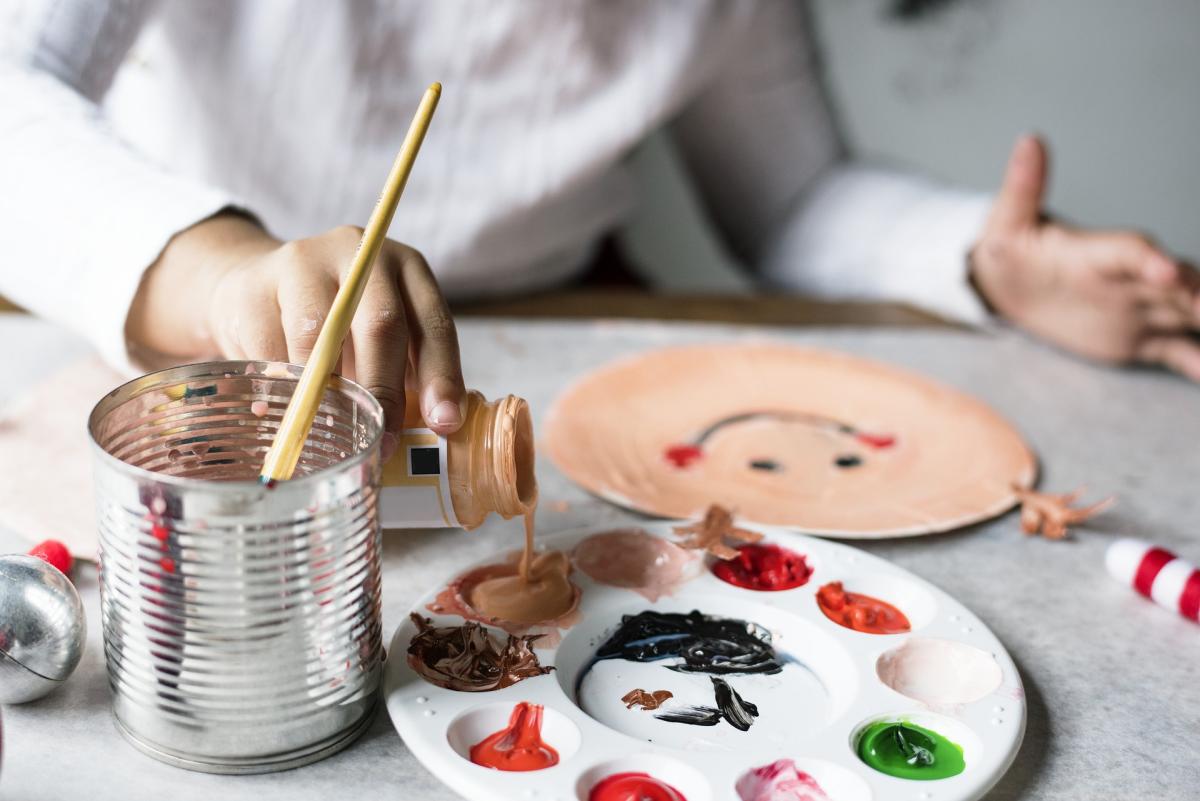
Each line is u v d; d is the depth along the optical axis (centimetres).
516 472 60
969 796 51
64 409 84
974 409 94
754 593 66
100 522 49
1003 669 60
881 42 183
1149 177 190
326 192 116
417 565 69
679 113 149
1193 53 182
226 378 54
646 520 76
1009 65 184
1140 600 70
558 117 119
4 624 52
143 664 49
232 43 110
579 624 62
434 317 60
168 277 72
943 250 122
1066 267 108
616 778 52
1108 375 107
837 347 109
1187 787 54
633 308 116
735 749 55
